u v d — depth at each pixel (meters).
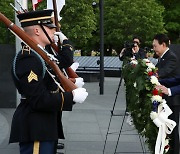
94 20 29.75
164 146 5.96
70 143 8.90
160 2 37.72
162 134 5.83
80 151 8.26
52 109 4.25
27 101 4.33
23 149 4.45
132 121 7.38
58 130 4.71
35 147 4.35
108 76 25.75
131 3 31.95
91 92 17.95
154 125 5.97
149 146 6.18
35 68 4.22
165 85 6.48
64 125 10.72
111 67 25.73
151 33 32.06
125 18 31.50
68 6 26.52
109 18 32.47
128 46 10.35
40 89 4.19
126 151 8.30
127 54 10.33
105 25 32.84
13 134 4.40
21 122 4.36
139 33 32.19
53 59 4.43
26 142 4.39
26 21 4.55
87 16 26.94
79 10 26.61
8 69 12.96
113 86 20.42
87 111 12.83
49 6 7.04
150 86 5.95
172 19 37.78
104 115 12.14
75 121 11.27
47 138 4.36
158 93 5.89
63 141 9.06
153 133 6.00
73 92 4.34
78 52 35.47
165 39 7.10
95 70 23.95
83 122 11.14
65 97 4.27
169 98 6.75
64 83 4.43
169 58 7.06
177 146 6.77
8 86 13.02
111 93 17.56
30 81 4.17
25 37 4.29
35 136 4.31
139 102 6.16
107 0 33.03
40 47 4.34
